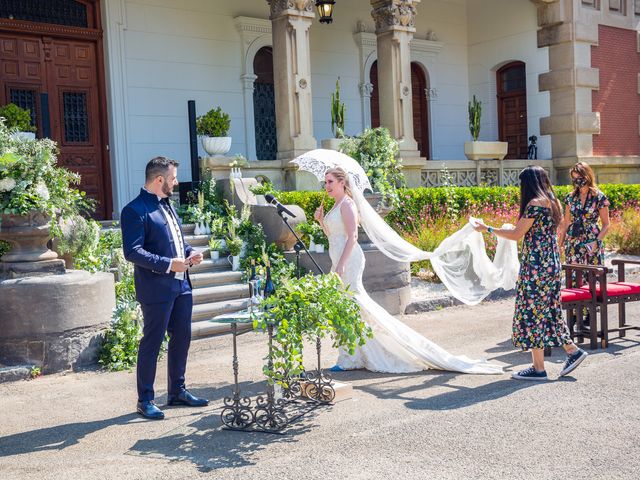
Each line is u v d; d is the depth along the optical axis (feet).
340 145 33.42
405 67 46.91
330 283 16.94
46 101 33.04
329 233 21.54
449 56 61.87
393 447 14.58
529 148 58.90
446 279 23.40
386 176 33.76
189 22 47.26
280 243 31.65
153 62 45.73
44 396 19.90
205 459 14.39
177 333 18.35
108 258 27.71
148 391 17.66
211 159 37.09
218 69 48.67
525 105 60.49
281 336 15.53
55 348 22.36
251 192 35.37
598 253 26.35
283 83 42.47
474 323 28.63
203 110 48.03
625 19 58.13
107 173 44.65
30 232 23.06
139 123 45.11
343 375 21.13
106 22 43.57
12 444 15.87
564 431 15.23
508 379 19.93
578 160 54.70
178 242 18.25
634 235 44.39
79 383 21.33
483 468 13.26
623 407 16.81
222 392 19.72
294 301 16.22
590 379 19.51
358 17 55.83
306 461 13.98
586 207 26.30
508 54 60.08
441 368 21.12
